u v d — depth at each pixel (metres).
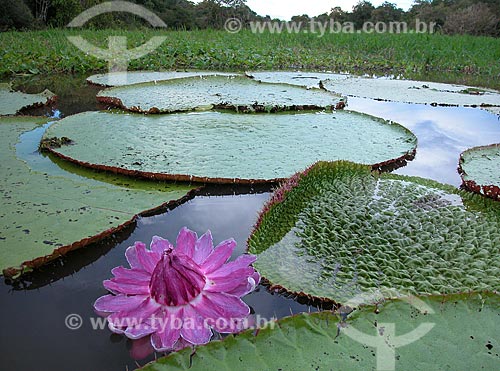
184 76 6.09
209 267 1.30
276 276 1.44
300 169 2.34
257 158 2.50
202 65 7.54
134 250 1.38
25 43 7.64
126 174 2.28
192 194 2.15
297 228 1.71
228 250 1.33
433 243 1.59
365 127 3.20
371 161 2.49
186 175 2.21
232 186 2.21
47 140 2.67
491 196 1.94
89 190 2.08
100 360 1.13
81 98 4.43
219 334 1.18
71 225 1.74
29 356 1.14
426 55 8.13
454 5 13.98
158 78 5.84
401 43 9.10
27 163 2.40
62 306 1.34
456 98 4.64
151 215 1.92
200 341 1.11
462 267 1.47
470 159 2.46
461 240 1.62
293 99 4.14
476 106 4.26
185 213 1.94
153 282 1.21
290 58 8.11
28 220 1.77
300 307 1.33
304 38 9.97
